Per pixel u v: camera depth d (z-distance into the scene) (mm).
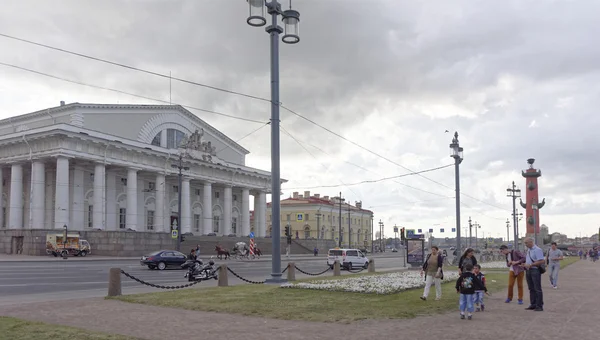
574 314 12578
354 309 12922
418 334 9758
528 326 10719
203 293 16391
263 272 34719
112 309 13102
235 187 86750
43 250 54062
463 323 11117
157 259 38250
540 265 13461
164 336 9523
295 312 12391
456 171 32906
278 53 20062
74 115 64500
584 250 96500
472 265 12148
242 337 9438
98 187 61125
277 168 19750
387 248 166000
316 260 63938
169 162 70750
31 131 58969
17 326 10234
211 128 85438
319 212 113000
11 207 60812
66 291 19844
